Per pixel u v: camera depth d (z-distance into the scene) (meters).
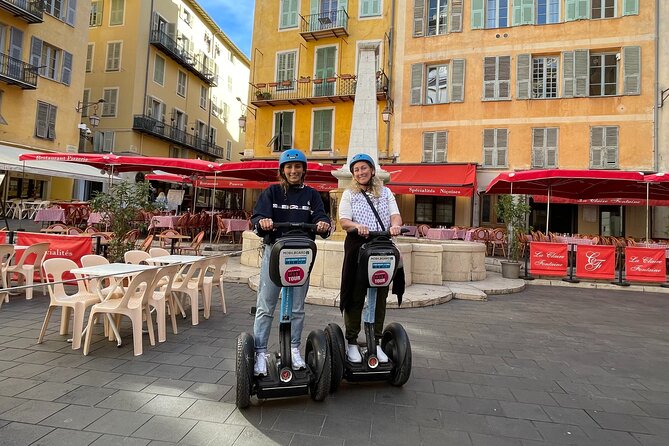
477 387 3.66
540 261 10.43
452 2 19.86
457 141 19.33
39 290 6.79
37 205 18.02
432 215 19.47
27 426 2.69
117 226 7.90
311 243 2.95
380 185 3.63
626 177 10.68
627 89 17.52
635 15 17.64
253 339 3.12
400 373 3.43
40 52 21.00
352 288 3.44
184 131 31.70
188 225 12.86
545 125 18.33
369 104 9.04
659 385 3.86
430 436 2.77
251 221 3.09
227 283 8.58
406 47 20.53
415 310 6.76
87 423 2.76
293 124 22.20
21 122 20.16
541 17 18.92
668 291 9.60
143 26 27.28
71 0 22.64
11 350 4.12
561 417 3.13
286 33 22.81
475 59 19.41
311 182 17.03
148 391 3.29
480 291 8.16
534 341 5.23
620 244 12.63
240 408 3.03
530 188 14.91
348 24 21.62
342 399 3.30
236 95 41.50
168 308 5.75
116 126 26.69
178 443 2.56
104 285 5.51
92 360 3.94
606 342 5.29
